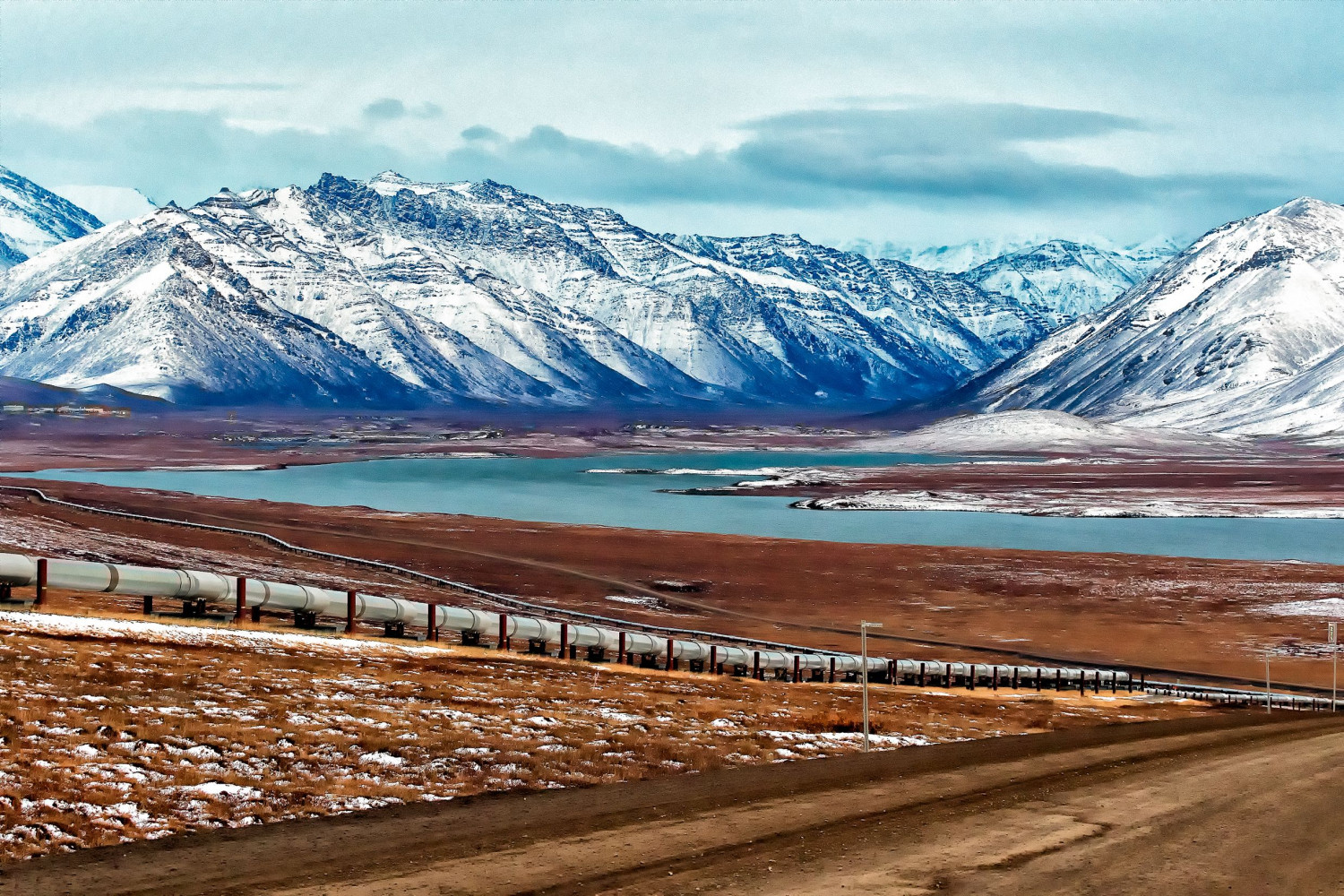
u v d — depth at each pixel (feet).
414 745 148.05
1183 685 376.68
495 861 101.50
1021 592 566.36
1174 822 121.60
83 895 90.33
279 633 244.22
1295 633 492.95
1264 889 96.43
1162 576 602.85
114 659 180.86
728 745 170.30
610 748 158.61
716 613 511.81
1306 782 149.28
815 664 329.31
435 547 644.27
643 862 101.86
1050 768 158.61
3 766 119.85
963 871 100.07
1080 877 98.78
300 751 138.92
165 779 122.52
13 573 229.25
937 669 344.49
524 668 247.91
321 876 96.12
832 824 117.50
